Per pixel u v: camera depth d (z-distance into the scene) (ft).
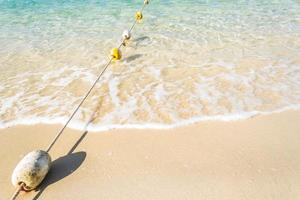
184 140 10.57
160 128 11.25
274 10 26.68
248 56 17.02
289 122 11.16
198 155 9.82
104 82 14.94
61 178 9.27
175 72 15.57
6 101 13.57
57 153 10.33
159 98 13.21
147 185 8.81
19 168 8.44
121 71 16.08
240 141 10.34
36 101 13.55
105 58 18.01
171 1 32.40
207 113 11.94
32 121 12.12
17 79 15.65
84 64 17.25
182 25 23.82
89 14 28.71
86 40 21.35
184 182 8.80
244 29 21.97
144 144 10.52
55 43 20.93
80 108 12.81
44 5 32.99
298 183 8.50
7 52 19.39
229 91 13.42
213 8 28.55
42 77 15.81
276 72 14.92
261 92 13.20
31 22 26.73
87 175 9.34
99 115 12.27
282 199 8.01
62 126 11.78
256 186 8.48
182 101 12.87
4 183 9.15
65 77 15.72
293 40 19.19
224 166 9.29
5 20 27.61
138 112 12.30
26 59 18.22
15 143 10.92
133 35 21.98
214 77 14.76
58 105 13.17
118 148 10.41
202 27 23.02
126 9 30.09
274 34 20.51
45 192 8.78
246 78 14.48
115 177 9.20
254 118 11.51
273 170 9.02
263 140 10.32
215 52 17.90
